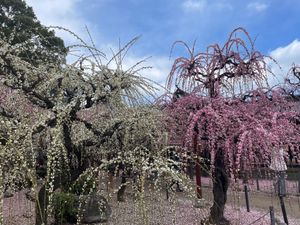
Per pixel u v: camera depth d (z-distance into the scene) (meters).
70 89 3.95
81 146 4.00
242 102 5.07
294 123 4.92
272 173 4.62
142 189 2.92
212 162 4.40
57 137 3.04
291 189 7.20
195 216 4.89
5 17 14.46
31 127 3.19
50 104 3.73
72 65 3.94
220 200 4.98
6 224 4.02
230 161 4.31
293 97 5.71
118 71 4.19
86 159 4.11
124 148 3.97
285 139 4.43
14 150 2.92
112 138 4.16
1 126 3.17
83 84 3.94
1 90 3.86
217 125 4.48
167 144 4.44
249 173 4.53
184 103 4.91
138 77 4.35
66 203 4.86
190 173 5.15
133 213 5.24
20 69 3.60
